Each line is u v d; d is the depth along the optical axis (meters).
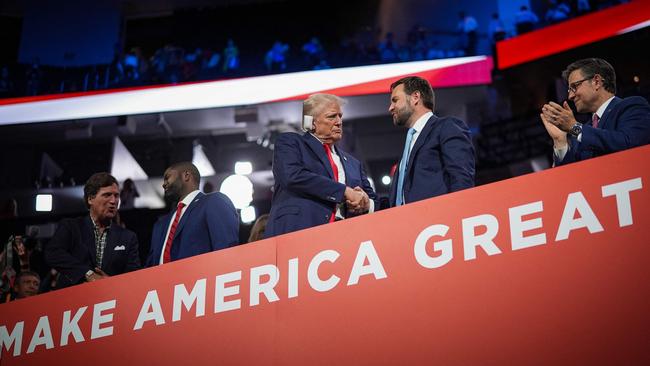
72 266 5.13
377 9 15.91
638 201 3.46
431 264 3.75
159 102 13.73
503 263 3.62
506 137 12.27
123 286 4.34
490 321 3.57
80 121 13.59
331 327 3.84
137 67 14.59
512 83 12.80
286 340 3.90
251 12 16.19
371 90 13.35
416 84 4.57
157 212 8.54
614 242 3.46
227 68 14.55
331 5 15.96
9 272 6.18
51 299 4.46
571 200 3.58
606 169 3.56
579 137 4.15
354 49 14.18
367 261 3.87
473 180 4.19
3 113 13.80
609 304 3.39
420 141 4.35
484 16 15.20
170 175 4.97
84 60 15.80
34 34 15.85
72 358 4.30
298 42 15.97
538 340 3.46
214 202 4.78
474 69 13.03
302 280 3.97
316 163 4.48
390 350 3.70
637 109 4.21
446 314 3.65
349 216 4.52
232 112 13.77
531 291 3.53
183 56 14.83
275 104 13.62
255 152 14.43
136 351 4.18
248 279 4.08
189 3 16.47
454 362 3.57
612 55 11.54
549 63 12.37
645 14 11.34
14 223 9.52
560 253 3.53
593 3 12.65
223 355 4.00
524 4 14.70
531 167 11.74
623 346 3.32
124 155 14.12
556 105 4.23
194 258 4.24
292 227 4.29
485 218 3.71
